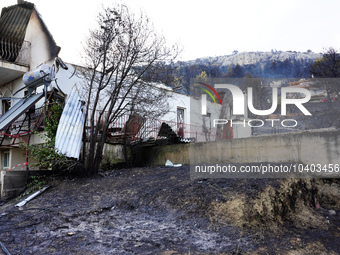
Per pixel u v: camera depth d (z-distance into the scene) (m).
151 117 9.84
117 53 8.32
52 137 7.36
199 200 4.80
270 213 4.30
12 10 12.32
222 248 3.41
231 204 4.42
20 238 3.80
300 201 4.94
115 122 9.56
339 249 3.59
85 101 9.29
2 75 11.61
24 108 8.55
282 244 3.65
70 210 5.16
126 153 9.89
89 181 7.38
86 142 8.56
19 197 6.48
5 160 12.21
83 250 3.36
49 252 3.31
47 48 10.51
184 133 14.04
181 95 15.61
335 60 19.11
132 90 8.98
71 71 10.98
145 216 4.75
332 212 4.90
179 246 3.47
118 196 5.90
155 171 8.15
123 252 3.28
